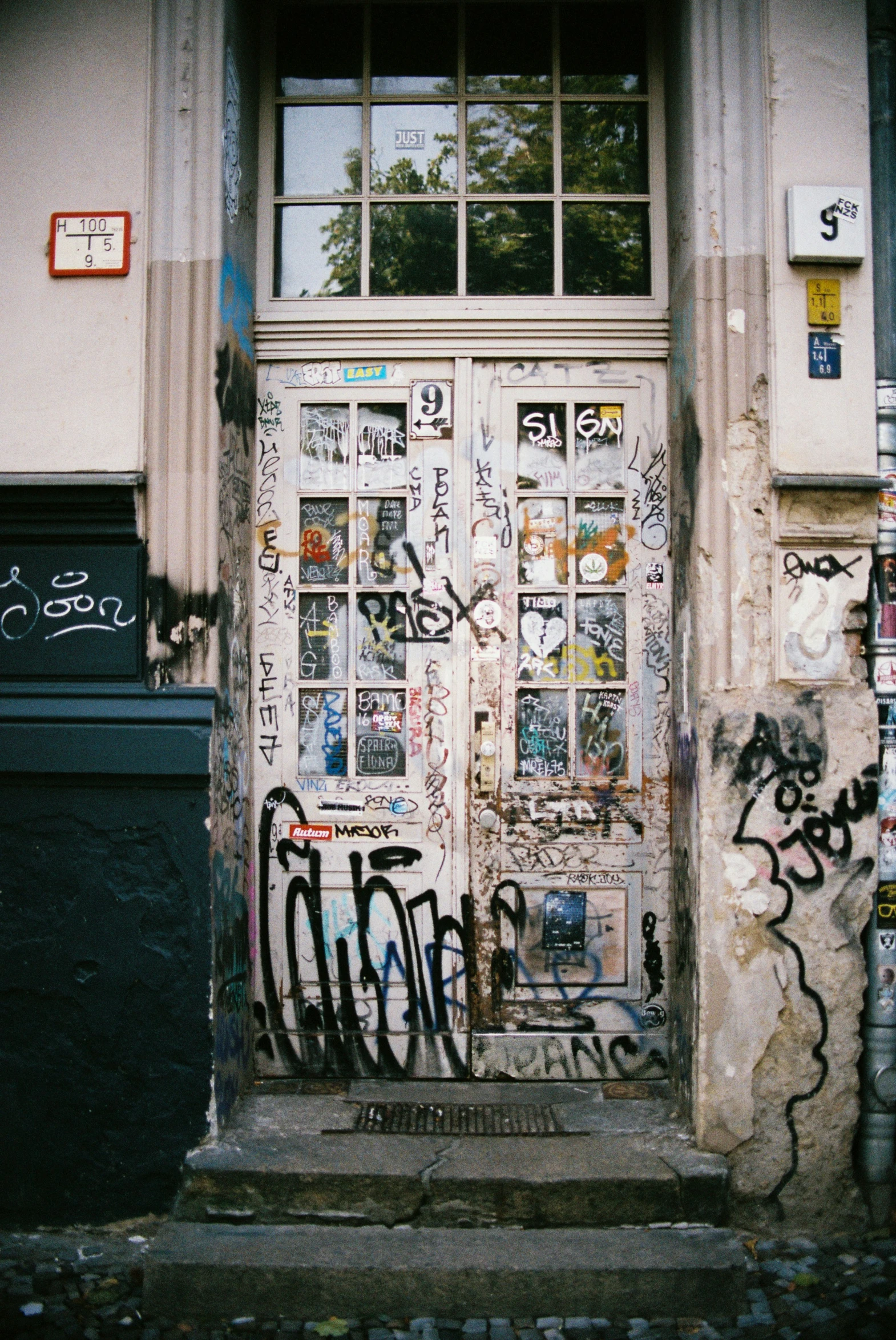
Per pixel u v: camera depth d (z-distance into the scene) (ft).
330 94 12.08
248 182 11.55
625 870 11.66
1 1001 10.07
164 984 9.97
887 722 10.23
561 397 11.82
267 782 11.80
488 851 11.69
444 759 11.76
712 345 10.24
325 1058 11.63
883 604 10.27
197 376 10.32
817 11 10.27
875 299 10.47
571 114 12.03
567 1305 8.81
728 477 10.17
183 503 10.27
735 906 9.99
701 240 10.28
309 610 11.96
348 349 11.87
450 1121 10.61
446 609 11.82
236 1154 9.83
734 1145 9.95
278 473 11.95
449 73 12.07
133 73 10.47
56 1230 9.96
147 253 10.40
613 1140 10.21
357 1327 8.69
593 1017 11.60
